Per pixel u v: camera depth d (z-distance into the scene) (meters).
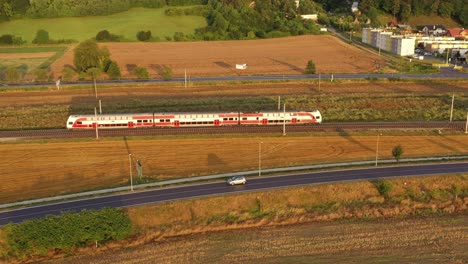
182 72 168.62
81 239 67.81
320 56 194.38
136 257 65.94
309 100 131.88
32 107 126.75
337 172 86.12
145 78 159.38
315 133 104.81
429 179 83.25
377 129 108.19
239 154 94.81
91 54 163.88
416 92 141.88
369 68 172.88
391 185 80.94
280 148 97.50
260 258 64.69
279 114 109.88
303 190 79.62
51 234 65.88
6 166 89.75
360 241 68.50
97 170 88.38
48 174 86.88
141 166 88.56
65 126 111.94
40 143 99.81
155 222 73.56
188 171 87.56
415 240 68.56
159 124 108.75
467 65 179.38
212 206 76.12
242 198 77.56
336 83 153.12
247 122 109.62
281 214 76.25
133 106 126.56
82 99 136.62
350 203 78.94
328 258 64.25
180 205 75.38
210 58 190.38
